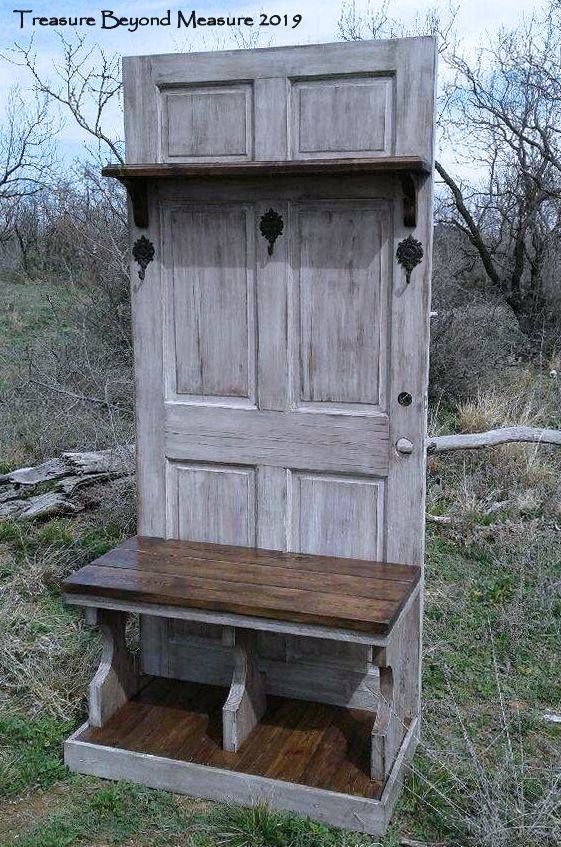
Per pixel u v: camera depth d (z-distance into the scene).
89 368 8.03
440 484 6.18
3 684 3.71
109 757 3.12
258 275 3.25
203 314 3.37
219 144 3.22
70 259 11.88
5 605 4.38
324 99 3.07
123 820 2.90
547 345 10.97
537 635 4.20
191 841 2.79
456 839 2.78
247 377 3.36
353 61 3.01
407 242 3.04
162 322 3.41
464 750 3.25
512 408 7.72
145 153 3.31
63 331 10.77
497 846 2.61
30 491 5.75
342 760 3.05
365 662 3.37
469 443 6.05
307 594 2.97
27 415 7.43
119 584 3.08
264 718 3.34
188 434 3.46
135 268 3.39
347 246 3.14
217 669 3.59
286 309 3.25
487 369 9.02
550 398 8.20
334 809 2.85
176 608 2.99
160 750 3.12
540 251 11.93
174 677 3.65
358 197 3.08
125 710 3.40
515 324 11.58
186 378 3.44
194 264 3.34
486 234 12.73
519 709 3.57
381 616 2.78
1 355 9.98
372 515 3.28
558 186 11.68
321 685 3.44
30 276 15.09
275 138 3.14
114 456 5.89
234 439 3.40
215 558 3.33
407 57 2.95
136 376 3.48
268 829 2.80
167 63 3.22
